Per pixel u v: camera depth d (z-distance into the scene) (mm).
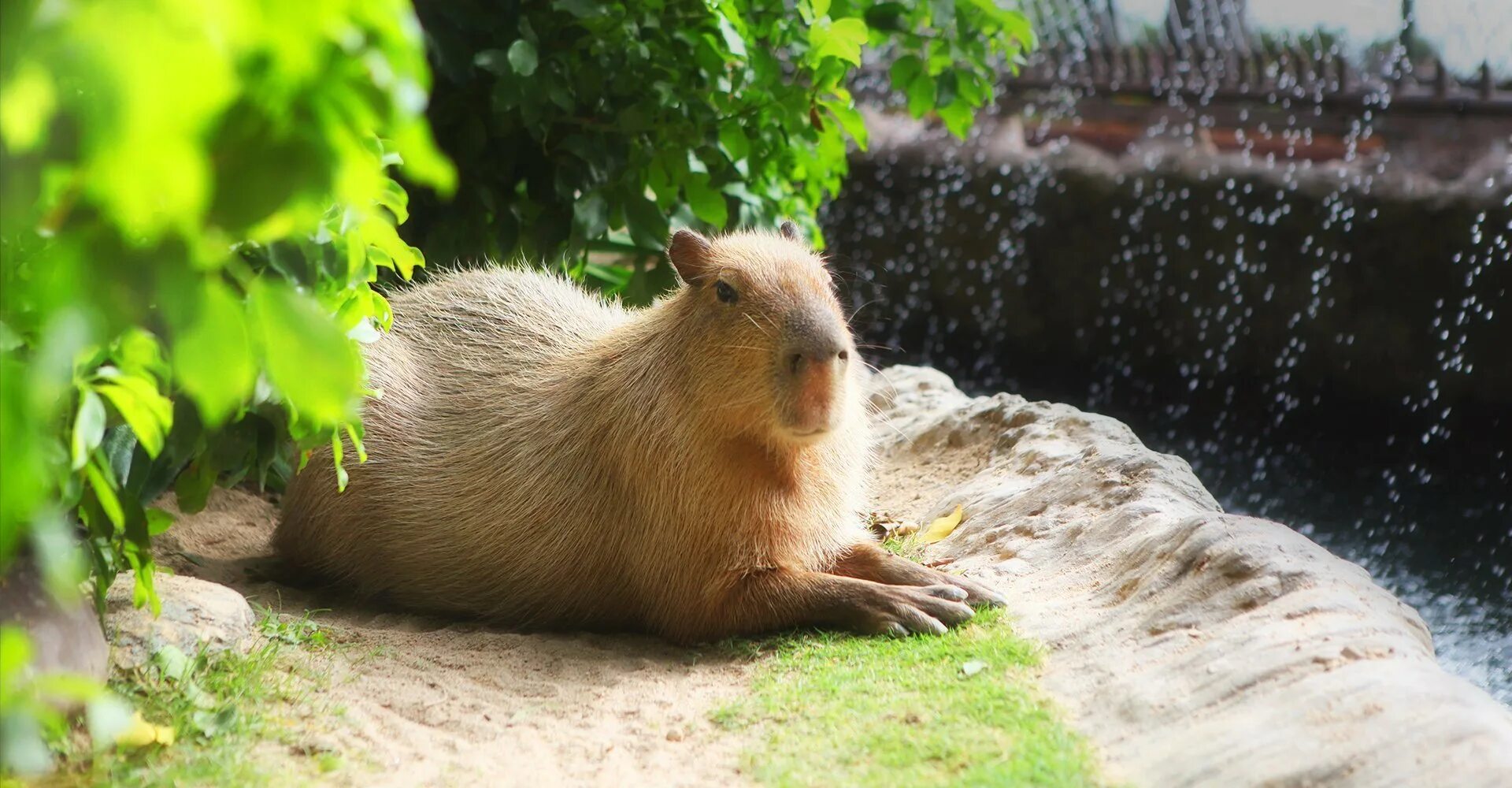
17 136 1340
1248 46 11086
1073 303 11156
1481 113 9469
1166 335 10609
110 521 2834
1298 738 2613
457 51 5055
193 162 1293
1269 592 3287
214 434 3281
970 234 11617
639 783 2789
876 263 12227
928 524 4785
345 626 3926
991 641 3492
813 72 5695
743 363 3715
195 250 1490
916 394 6414
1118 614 3475
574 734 3086
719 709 3189
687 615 3902
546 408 4258
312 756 2895
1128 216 10648
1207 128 11203
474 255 5555
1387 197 9016
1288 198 9625
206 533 4953
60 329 1451
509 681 3498
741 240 4078
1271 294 9820
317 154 1491
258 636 3543
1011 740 2863
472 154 5379
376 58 1511
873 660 3453
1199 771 2602
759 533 3861
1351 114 10250
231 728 2961
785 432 3643
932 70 6168
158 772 2713
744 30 5555
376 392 3346
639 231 5484
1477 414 8758
